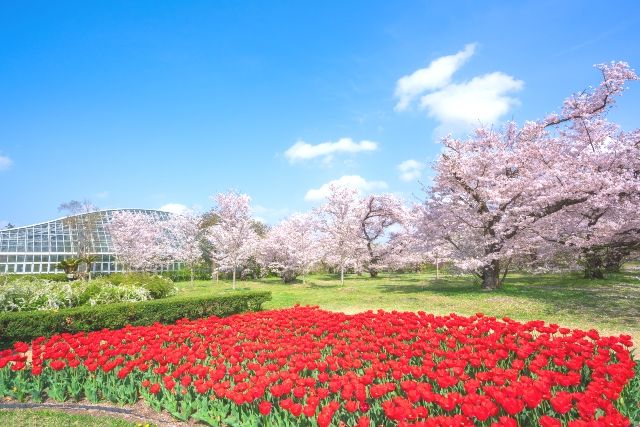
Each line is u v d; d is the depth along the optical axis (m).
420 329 9.84
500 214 21.97
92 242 48.19
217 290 30.70
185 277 47.16
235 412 5.83
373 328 10.23
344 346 7.74
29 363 8.59
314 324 10.98
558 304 17.03
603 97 19.58
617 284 23.86
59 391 7.22
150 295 18.91
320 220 41.31
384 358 7.81
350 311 17.33
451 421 4.44
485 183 22.42
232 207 42.28
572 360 6.31
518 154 21.66
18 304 13.93
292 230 40.12
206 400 6.18
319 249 37.84
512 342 7.61
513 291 21.27
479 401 4.88
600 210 18.59
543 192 19.28
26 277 22.03
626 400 5.79
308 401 5.36
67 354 8.34
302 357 7.08
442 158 23.09
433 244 24.75
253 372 7.64
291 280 37.94
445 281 31.77
